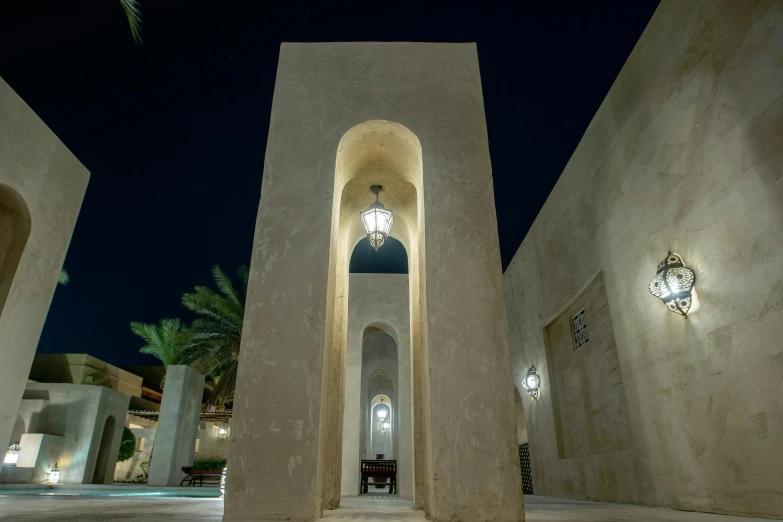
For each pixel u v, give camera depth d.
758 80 4.32
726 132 4.70
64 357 26.08
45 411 18.89
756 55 4.34
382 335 16.95
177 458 18.83
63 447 18.34
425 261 4.96
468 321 4.67
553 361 9.72
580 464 8.26
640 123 6.21
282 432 4.20
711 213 4.91
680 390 5.45
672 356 5.59
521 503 4.08
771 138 4.18
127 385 29.69
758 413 4.32
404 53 6.07
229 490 4.00
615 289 6.90
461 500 4.05
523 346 11.32
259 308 4.64
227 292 20.58
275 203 5.09
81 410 19.14
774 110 4.14
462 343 4.58
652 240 5.97
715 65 4.84
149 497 8.23
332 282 5.39
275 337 4.54
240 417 4.24
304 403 4.30
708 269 4.97
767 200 4.21
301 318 4.62
